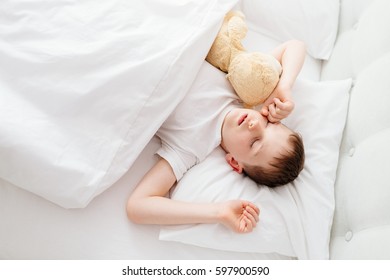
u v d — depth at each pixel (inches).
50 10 37.4
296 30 47.6
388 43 38.8
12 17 37.2
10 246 36.7
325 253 36.6
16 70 35.9
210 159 40.6
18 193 36.9
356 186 36.4
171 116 40.0
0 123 34.0
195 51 38.9
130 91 36.5
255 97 40.3
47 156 34.6
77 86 35.8
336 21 47.9
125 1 39.0
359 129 38.9
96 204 38.0
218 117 40.6
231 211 36.1
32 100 35.7
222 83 41.8
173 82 37.7
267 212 37.6
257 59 39.8
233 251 37.6
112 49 36.7
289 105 38.6
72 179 35.1
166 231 37.2
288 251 37.5
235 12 44.3
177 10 39.9
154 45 37.7
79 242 36.7
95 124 36.2
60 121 35.7
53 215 36.9
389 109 35.9
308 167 39.9
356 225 35.6
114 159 36.3
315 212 37.9
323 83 43.4
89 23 37.4
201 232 36.8
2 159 34.4
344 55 45.4
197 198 37.9
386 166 33.8
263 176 39.2
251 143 38.9
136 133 37.2
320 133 41.0
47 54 35.9
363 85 40.3
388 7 40.5
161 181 38.5
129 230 37.7
